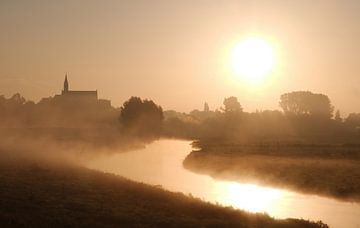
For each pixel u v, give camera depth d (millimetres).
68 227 26797
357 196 47656
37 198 34594
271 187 54906
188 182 58625
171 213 32062
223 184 57469
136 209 32469
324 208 42125
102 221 28672
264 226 29859
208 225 28922
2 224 26328
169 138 197000
